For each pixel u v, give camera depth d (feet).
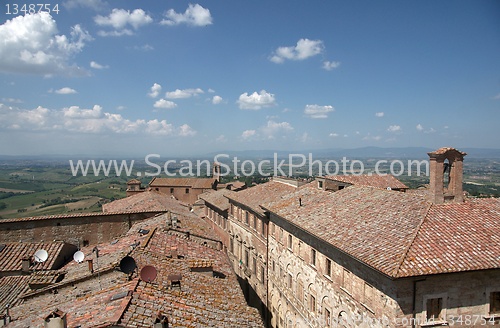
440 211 81.41
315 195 133.90
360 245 79.20
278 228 139.03
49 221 138.92
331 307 95.14
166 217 138.00
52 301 68.74
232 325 60.29
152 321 52.29
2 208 447.42
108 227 148.25
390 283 69.67
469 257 68.03
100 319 51.21
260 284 161.99
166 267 79.51
